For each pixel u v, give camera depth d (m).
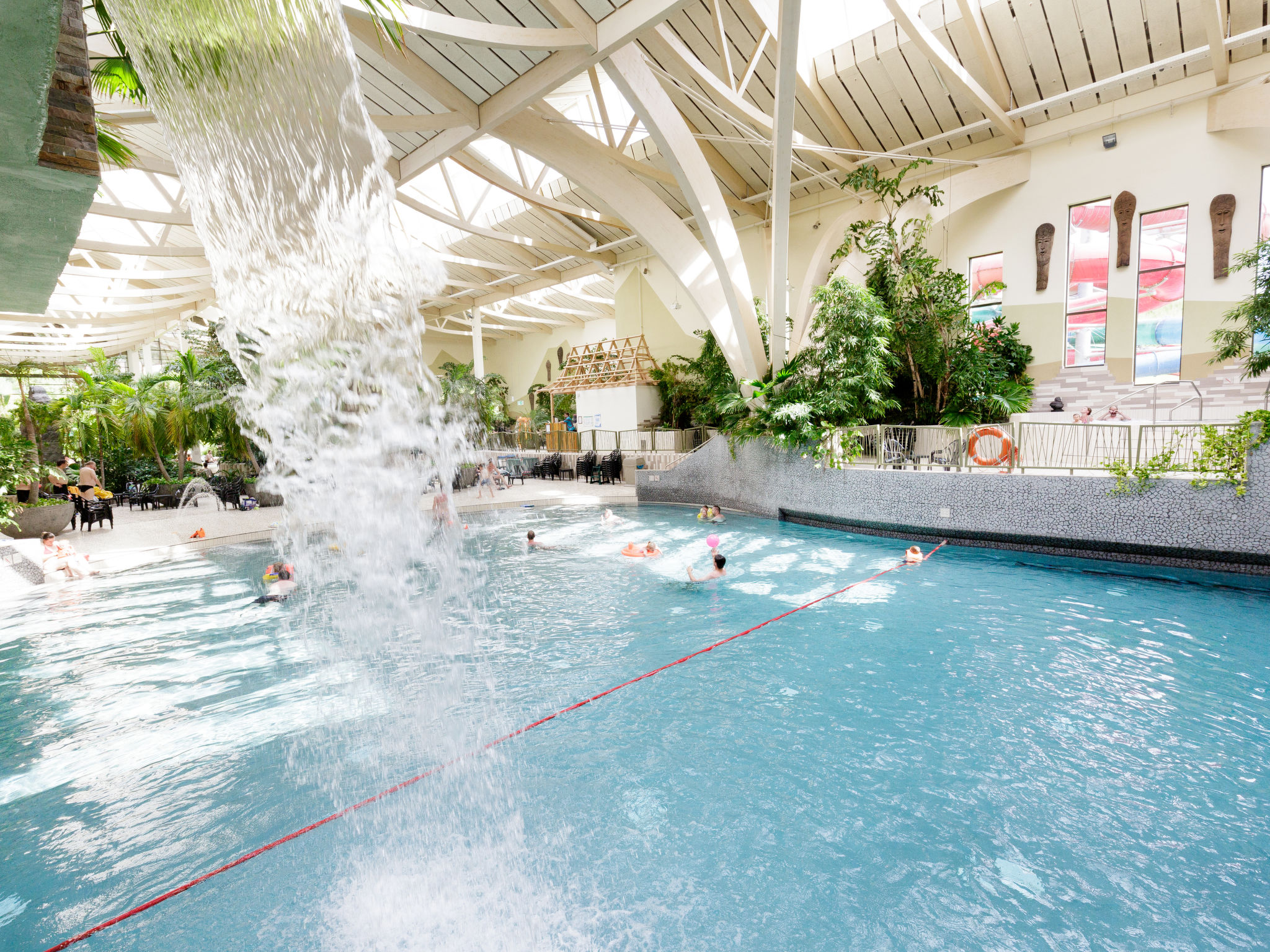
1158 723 4.01
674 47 10.77
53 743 4.14
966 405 13.04
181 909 2.73
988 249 14.08
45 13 1.14
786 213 10.94
